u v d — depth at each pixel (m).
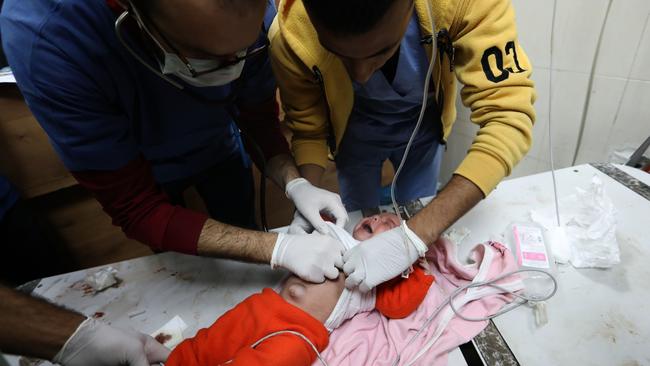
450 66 0.78
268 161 0.94
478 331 0.65
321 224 0.79
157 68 0.65
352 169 1.18
